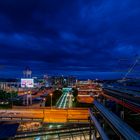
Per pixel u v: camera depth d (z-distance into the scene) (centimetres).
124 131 2303
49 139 6944
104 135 3147
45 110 11012
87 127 7781
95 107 5084
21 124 9769
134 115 2941
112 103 4012
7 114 10188
